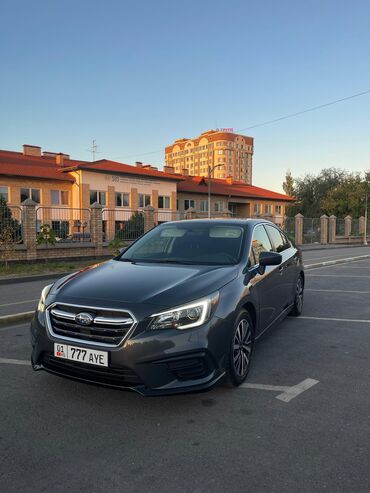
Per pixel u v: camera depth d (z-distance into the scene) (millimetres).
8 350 4879
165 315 3066
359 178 58844
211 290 3404
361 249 27875
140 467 2543
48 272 12695
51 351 3260
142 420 3148
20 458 2643
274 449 2744
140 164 49312
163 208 40125
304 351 4844
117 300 3168
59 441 2850
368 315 6723
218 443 2820
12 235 15125
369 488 2336
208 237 4637
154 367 2996
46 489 2336
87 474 2475
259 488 2338
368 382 3918
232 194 47031
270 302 4688
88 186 34562
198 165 103250
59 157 38219
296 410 3320
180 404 3420
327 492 2301
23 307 7395
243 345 3824
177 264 4105
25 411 3299
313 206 64375
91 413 3264
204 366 3164
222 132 98875
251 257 4383
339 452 2709
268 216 37094
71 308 3227
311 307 7371
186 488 2340
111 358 3006
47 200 33406
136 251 4691
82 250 17547
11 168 32531
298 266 6410
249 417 3199
